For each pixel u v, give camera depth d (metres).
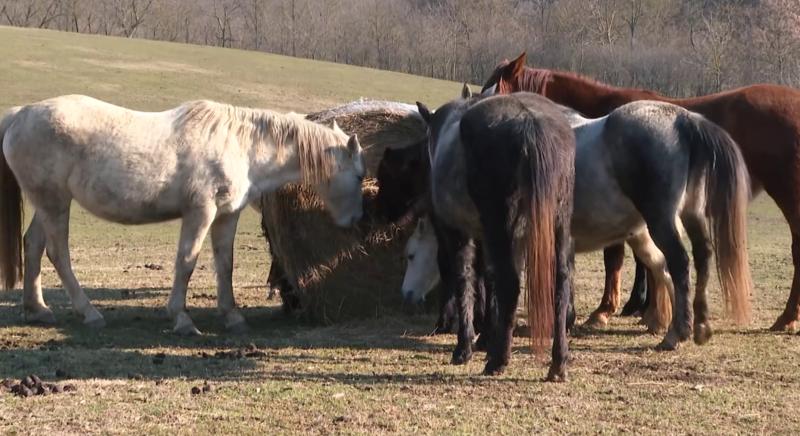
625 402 7.12
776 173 9.87
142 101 43.84
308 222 10.79
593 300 12.70
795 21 50.19
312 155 10.41
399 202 10.62
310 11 75.12
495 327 8.70
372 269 11.03
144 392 7.29
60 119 9.77
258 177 10.35
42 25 83.56
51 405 6.84
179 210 10.13
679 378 7.92
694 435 6.33
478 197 7.45
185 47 62.31
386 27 69.50
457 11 67.62
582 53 57.84
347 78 55.00
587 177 8.84
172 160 9.93
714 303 12.03
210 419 6.56
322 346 9.57
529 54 61.53
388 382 7.73
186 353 9.03
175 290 10.15
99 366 8.34
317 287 10.89
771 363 8.51
